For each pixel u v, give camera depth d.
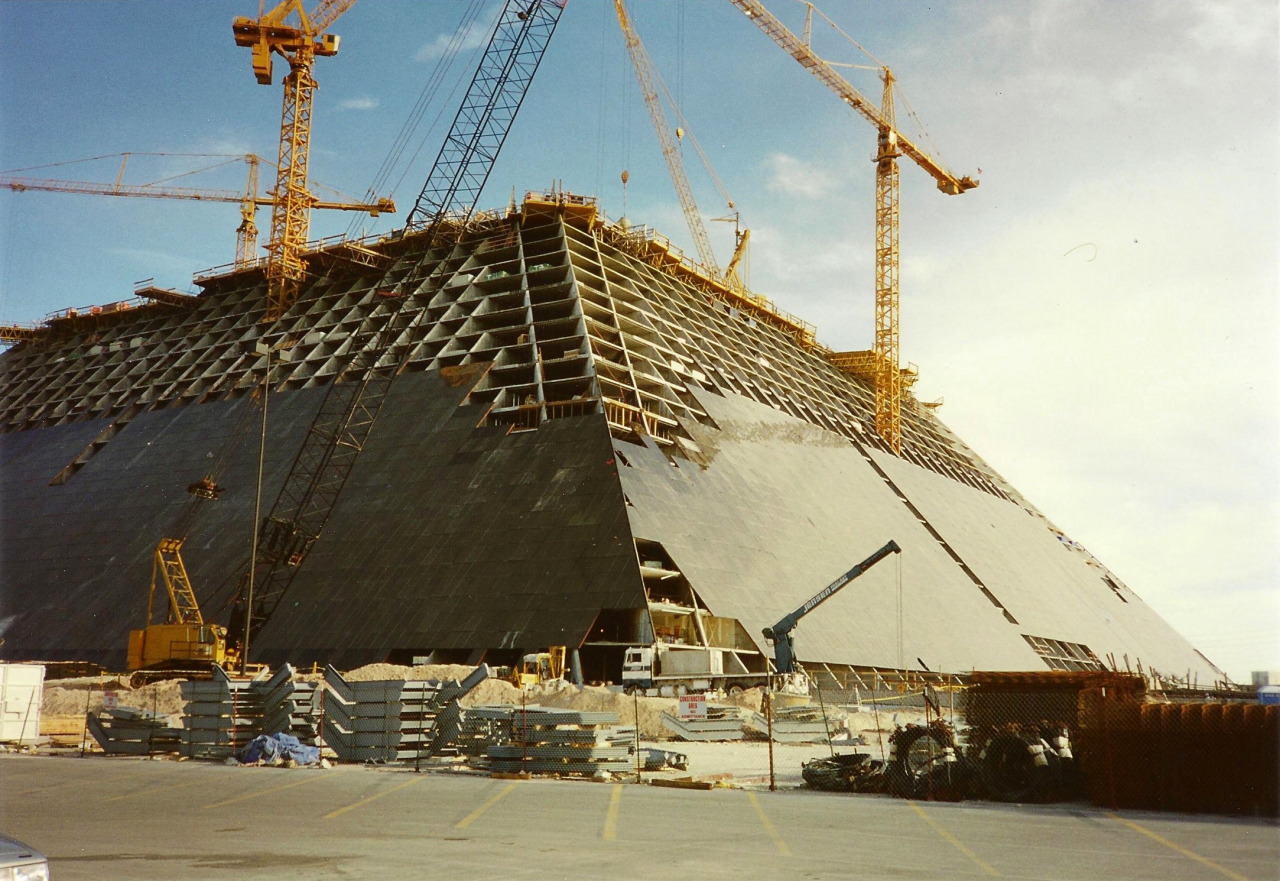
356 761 35.81
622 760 32.28
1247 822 21.95
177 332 113.75
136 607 77.38
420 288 98.38
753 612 67.19
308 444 83.19
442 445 78.19
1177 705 24.31
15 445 103.69
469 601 65.94
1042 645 95.81
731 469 81.25
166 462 91.00
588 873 15.46
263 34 112.00
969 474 132.88
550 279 92.50
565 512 68.25
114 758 37.94
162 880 14.59
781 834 19.56
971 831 20.14
